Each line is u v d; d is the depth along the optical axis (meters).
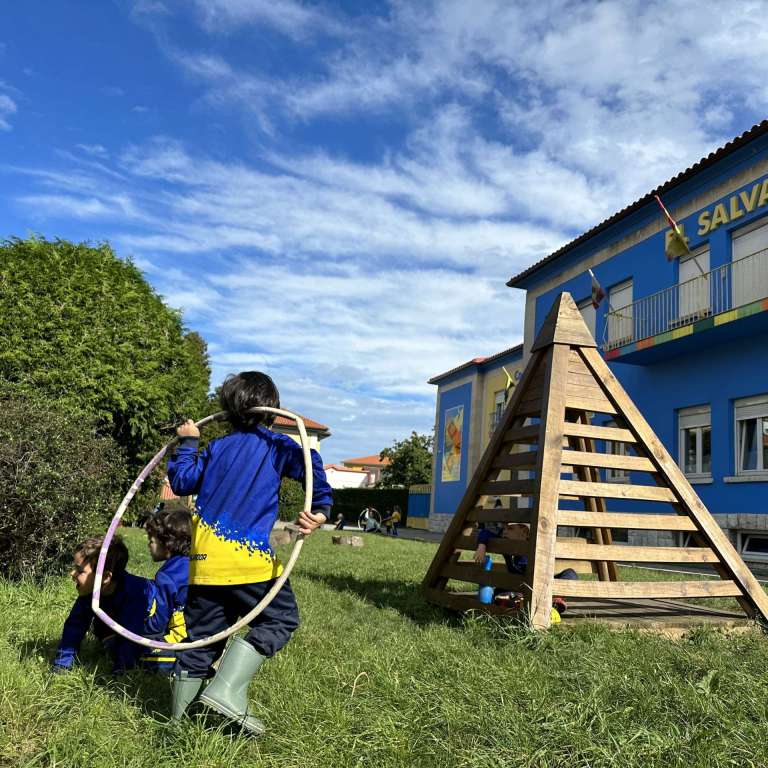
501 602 5.69
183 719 2.81
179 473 3.03
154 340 10.66
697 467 18.03
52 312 9.52
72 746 2.58
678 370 18.70
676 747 2.80
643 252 19.94
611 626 5.28
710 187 17.55
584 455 5.95
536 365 6.59
